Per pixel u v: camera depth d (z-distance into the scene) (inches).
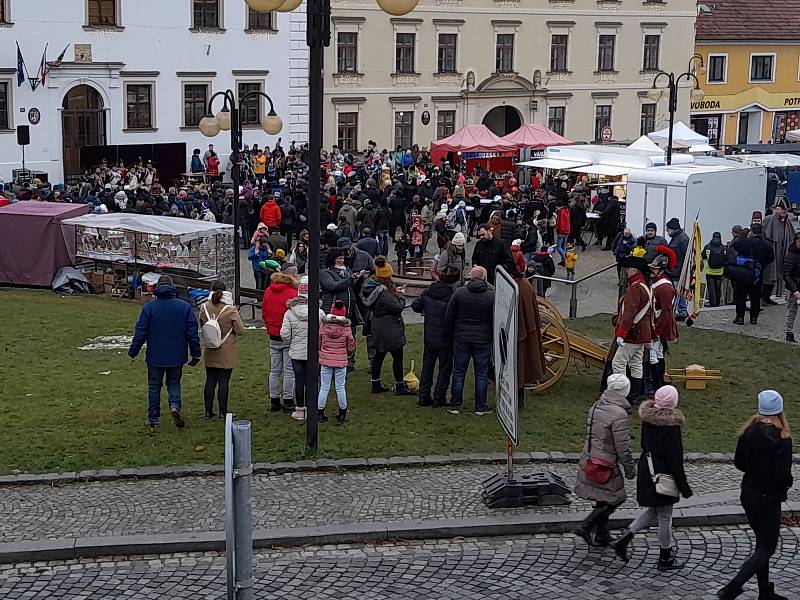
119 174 1614.2
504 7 2251.5
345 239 881.5
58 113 1802.4
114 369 715.4
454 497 492.1
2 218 1094.4
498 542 454.3
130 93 1877.5
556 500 482.6
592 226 1505.9
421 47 2177.7
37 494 492.7
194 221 1111.6
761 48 2635.3
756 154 1835.6
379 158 1865.2
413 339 823.1
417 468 529.7
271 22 1991.9
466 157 1827.0
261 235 1070.4
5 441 557.6
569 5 2326.5
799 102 2701.8
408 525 458.0
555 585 414.3
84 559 434.6
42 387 665.0
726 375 717.3
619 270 913.5
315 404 535.5
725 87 2608.3
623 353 628.4
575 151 1690.5
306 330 588.1
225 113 1055.0
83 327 859.4
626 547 434.0
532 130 1800.0
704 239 1171.9
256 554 439.2
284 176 1647.4
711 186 1168.2
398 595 405.7
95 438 563.5
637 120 2466.8
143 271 1075.3
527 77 2309.3
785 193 1694.1
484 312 605.0
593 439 437.7
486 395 613.9
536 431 585.3
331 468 523.8
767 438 391.5
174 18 1891.0
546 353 663.8
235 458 298.7
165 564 430.6
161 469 516.4
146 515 469.4
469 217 1493.6
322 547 447.8
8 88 1756.9
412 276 1130.0
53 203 1157.7
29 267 1096.2
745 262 874.8
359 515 470.0
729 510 477.1
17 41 1752.0
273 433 573.6
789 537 461.4
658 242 964.0
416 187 1540.4
